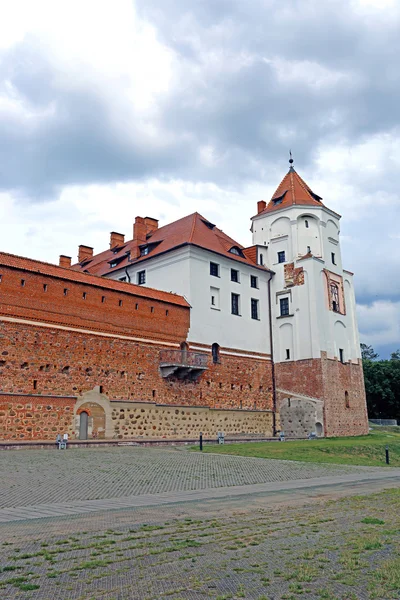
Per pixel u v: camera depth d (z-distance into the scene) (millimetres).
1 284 28469
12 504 12375
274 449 28828
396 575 7262
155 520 10781
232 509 12352
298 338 45594
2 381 27766
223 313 42562
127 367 34219
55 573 7105
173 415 36781
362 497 14672
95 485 15648
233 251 46312
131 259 45469
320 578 7164
